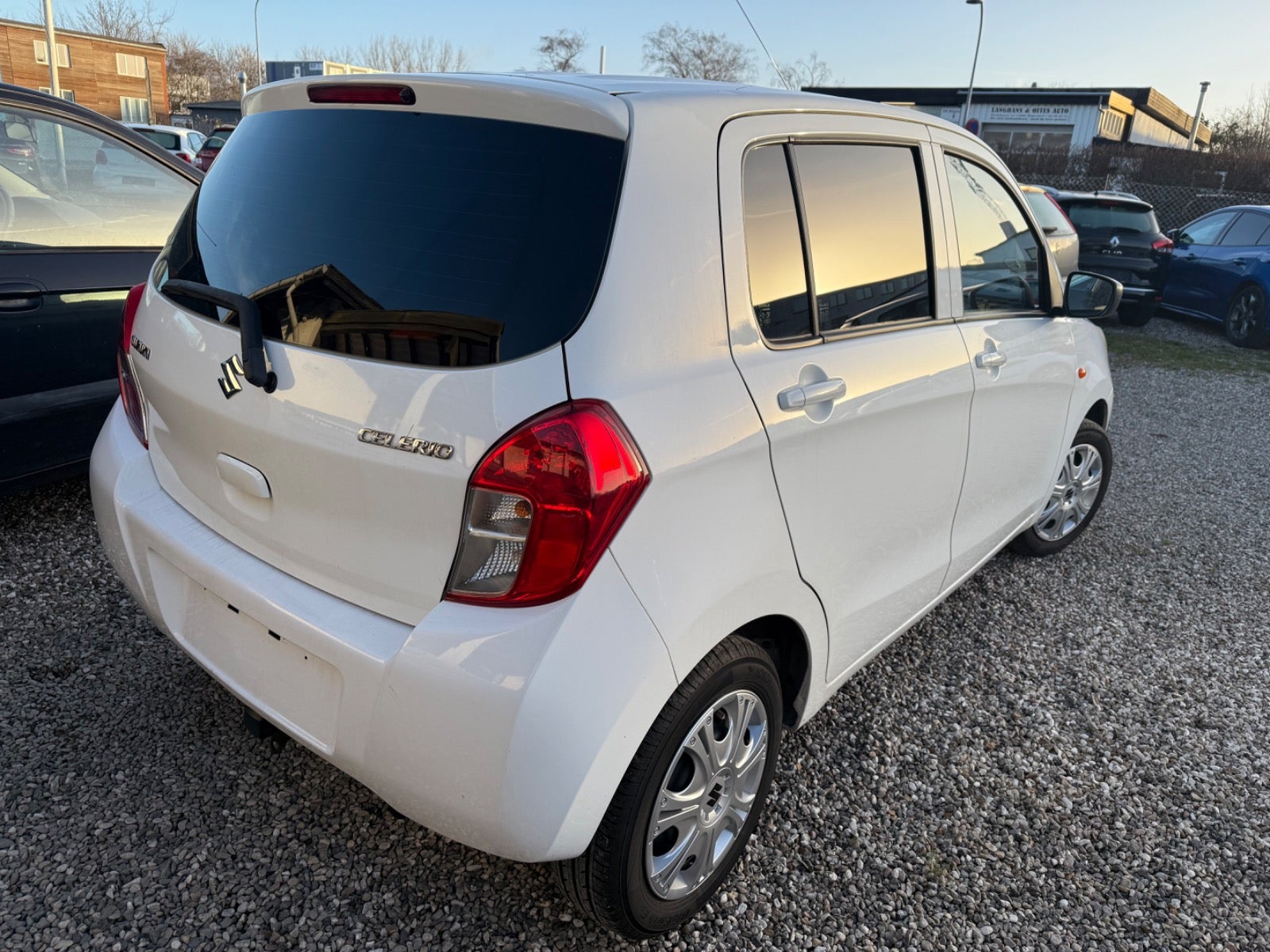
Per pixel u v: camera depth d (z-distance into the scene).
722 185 1.81
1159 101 44.28
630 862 1.72
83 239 3.52
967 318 2.71
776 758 2.13
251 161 2.03
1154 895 2.25
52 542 3.45
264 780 2.33
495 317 1.54
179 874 2.04
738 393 1.77
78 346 3.47
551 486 1.48
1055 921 2.15
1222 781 2.70
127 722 2.50
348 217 1.76
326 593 1.74
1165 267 11.73
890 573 2.47
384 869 2.10
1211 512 5.05
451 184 1.68
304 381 1.68
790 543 1.95
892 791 2.54
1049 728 2.89
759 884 2.17
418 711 1.54
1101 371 3.84
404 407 1.56
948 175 2.64
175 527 2.01
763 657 1.95
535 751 1.48
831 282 2.11
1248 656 3.44
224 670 1.94
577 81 1.82
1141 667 3.31
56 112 3.47
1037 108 36.53
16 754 2.35
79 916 1.91
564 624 1.50
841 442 2.06
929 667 3.19
